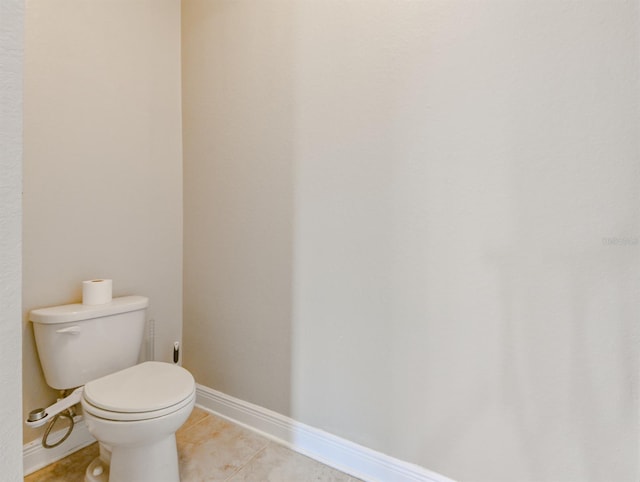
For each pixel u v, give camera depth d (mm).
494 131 1004
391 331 1193
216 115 1637
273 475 1260
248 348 1558
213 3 1628
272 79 1438
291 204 1402
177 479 1168
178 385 1147
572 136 911
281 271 1442
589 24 882
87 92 1404
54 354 1201
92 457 1348
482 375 1049
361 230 1238
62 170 1330
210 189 1674
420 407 1150
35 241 1257
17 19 417
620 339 880
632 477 878
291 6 1373
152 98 1652
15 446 420
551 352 957
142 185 1619
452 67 1057
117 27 1504
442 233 1093
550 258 950
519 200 980
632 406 874
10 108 411
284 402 1453
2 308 405
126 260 1561
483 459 1057
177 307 1786
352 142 1245
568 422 943
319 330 1349
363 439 1259
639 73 839
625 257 869
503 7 980
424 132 1108
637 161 849
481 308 1043
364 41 1207
